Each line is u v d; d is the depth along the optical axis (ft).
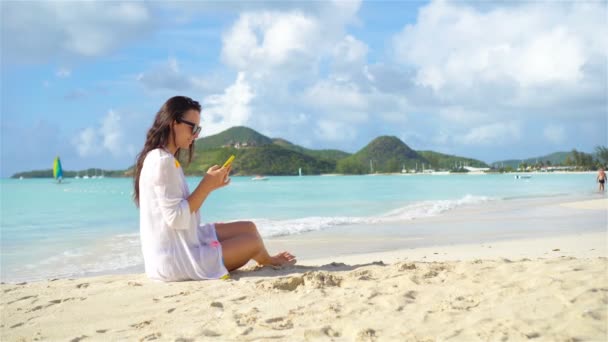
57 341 8.88
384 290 10.58
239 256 13.71
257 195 100.99
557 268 10.94
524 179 236.22
